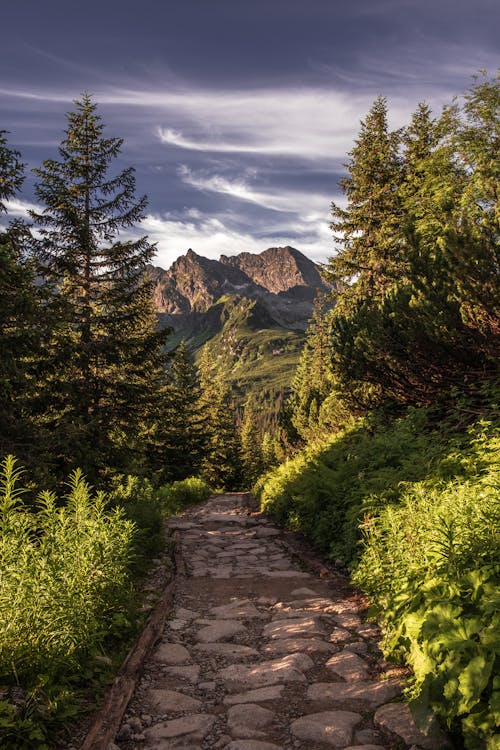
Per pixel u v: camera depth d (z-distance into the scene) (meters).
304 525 12.16
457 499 5.46
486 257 8.46
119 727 3.74
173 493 22.83
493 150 15.86
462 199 12.23
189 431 34.34
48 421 14.01
